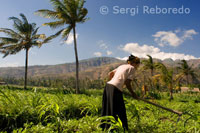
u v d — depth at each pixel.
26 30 24.31
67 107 4.28
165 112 5.66
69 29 18.12
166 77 17.42
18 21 24.19
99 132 2.89
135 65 3.52
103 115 3.27
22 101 3.88
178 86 30.44
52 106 3.22
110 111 3.17
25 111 3.49
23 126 3.27
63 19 17.62
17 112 3.43
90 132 3.02
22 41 25.00
